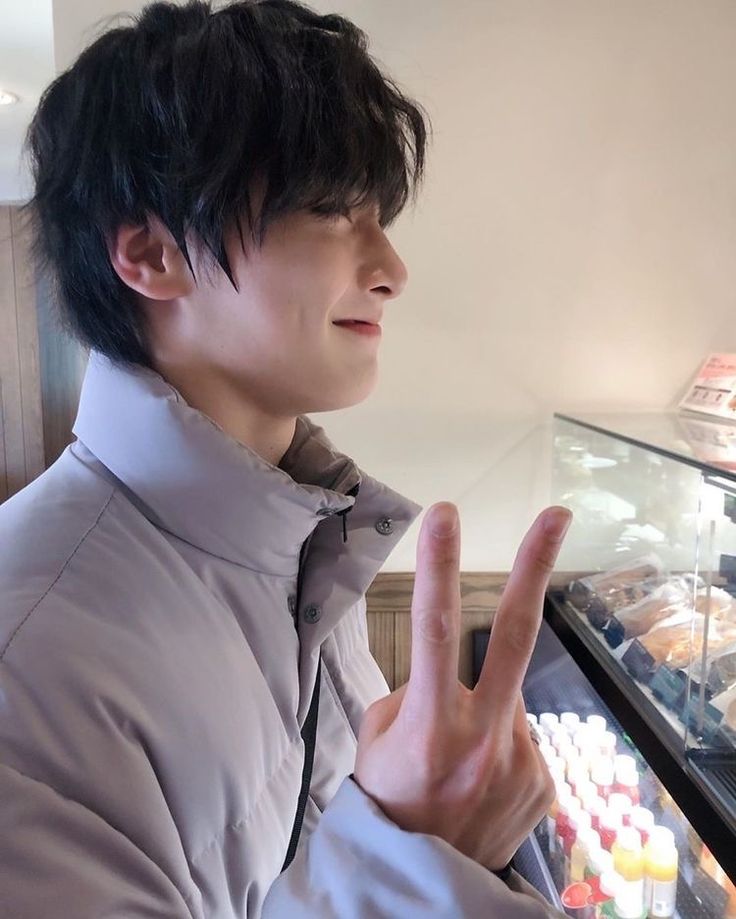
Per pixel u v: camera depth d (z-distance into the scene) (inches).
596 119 67.1
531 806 19.2
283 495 23.3
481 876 17.3
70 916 16.6
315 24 24.8
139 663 19.8
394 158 24.5
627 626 54.5
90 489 22.5
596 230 68.6
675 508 48.3
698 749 41.3
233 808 21.3
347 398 24.7
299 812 24.9
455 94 66.4
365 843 18.2
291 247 22.2
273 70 21.3
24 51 87.7
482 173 67.4
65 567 20.3
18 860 16.6
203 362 23.5
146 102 21.1
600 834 47.4
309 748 26.2
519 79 66.4
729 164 67.9
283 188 21.4
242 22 22.3
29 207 25.4
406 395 70.4
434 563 17.7
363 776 19.5
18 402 113.3
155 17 22.9
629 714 48.7
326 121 21.9
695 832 41.8
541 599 18.5
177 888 19.0
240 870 21.3
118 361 23.1
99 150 21.7
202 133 20.7
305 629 26.6
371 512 28.1
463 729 18.3
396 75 66.1
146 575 21.3
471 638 72.4
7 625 18.7
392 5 65.0
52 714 18.0
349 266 23.5
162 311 23.3
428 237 68.2
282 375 23.5
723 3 65.8
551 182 67.8
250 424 25.2
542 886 48.4
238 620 23.7
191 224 21.3
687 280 69.5
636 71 66.6
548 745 56.3
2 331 110.9
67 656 18.7
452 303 69.2
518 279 69.1
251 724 22.2
